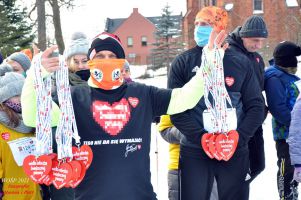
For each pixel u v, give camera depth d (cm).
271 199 533
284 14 3397
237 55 370
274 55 481
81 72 404
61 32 1880
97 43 283
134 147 280
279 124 475
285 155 473
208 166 356
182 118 347
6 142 340
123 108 282
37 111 262
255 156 432
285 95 465
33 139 345
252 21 439
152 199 285
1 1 2198
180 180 370
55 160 267
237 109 361
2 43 2092
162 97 294
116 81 281
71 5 1888
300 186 551
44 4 1777
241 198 366
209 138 312
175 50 3709
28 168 260
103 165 274
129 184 275
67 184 261
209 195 363
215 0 3531
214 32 297
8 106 342
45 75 260
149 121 290
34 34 2198
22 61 476
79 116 279
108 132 277
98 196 272
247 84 366
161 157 741
